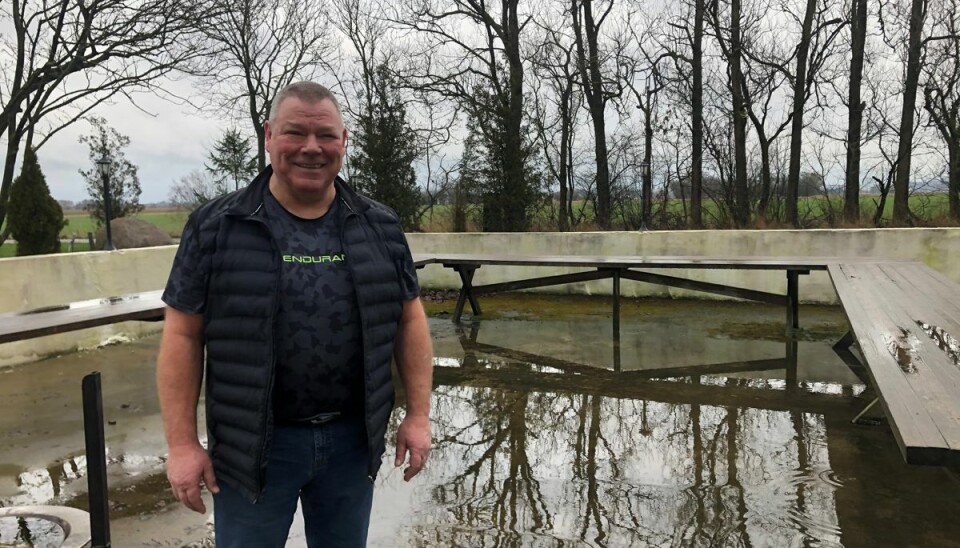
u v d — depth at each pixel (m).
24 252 9.41
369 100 13.73
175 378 1.39
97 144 19.05
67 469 3.16
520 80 12.38
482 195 11.79
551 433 3.54
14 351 5.20
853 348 5.37
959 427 1.73
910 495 2.68
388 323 1.52
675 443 3.34
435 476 2.96
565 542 2.33
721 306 7.60
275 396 1.39
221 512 1.45
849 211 11.74
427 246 9.26
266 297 1.35
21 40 9.52
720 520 2.48
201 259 1.38
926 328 3.11
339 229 1.45
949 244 7.11
